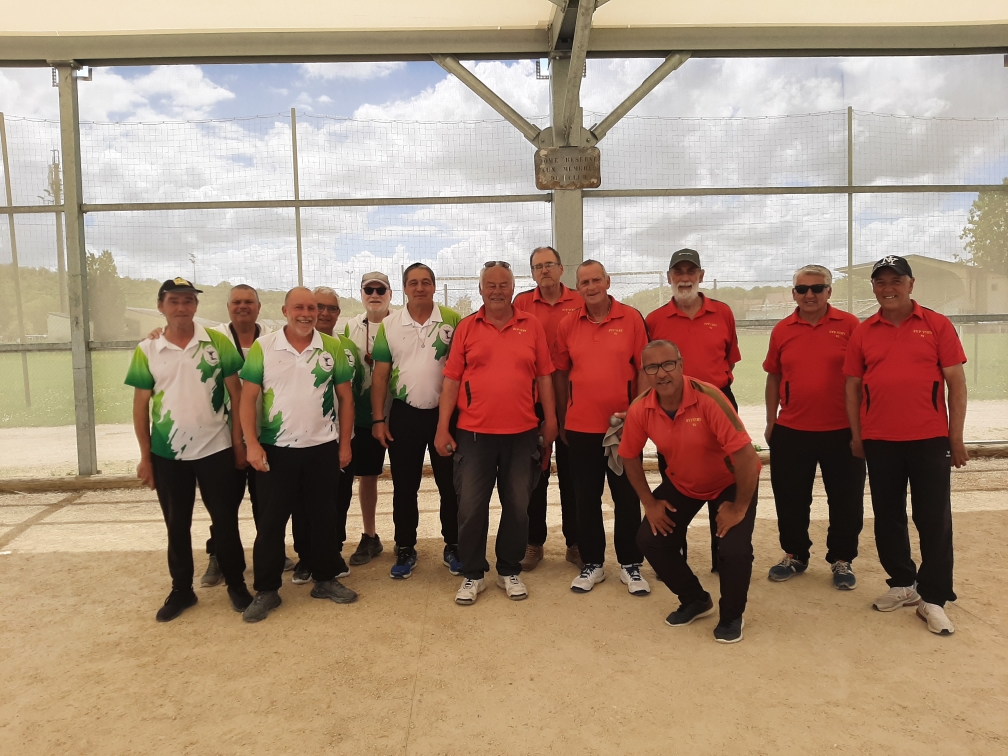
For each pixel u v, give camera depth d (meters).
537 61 6.71
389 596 3.79
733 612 3.13
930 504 3.24
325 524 3.67
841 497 3.78
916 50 6.76
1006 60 6.92
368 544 4.42
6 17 6.01
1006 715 2.49
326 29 6.45
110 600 3.79
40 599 3.82
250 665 3.00
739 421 3.11
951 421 3.26
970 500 5.43
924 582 3.26
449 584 3.96
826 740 2.36
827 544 3.86
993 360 7.14
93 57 6.47
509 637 3.24
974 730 2.40
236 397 3.67
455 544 4.18
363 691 2.76
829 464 3.79
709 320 4.01
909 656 2.96
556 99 6.54
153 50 6.48
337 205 6.74
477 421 3.69
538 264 4.20
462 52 6.57
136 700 2.72
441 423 3.77
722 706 2.59
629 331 3.78
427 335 3.97
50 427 6.88
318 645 3.19
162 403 3.41
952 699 2.60
